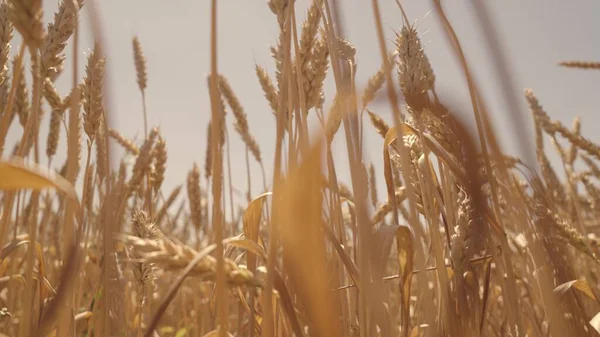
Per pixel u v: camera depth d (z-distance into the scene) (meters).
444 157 0.32
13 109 0.56
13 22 0.25
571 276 0.38
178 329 0.77
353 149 0.28
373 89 0.36
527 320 0.50
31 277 0.29
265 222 0.59
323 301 0.20
